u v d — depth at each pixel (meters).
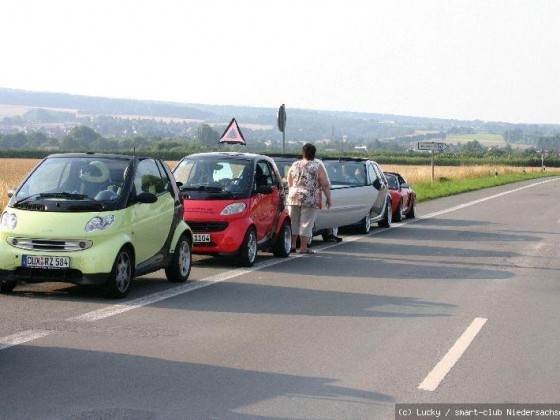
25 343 7.68
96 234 10.02
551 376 6.99
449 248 17.44
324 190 15.32
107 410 5.72
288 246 15.27
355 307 10.12
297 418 5.68
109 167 10.96
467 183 53.16
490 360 7.50
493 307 10.37
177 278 11.77
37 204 10.35
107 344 7.72
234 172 14.06
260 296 10.73
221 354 7.48
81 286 11.17
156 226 11.09
